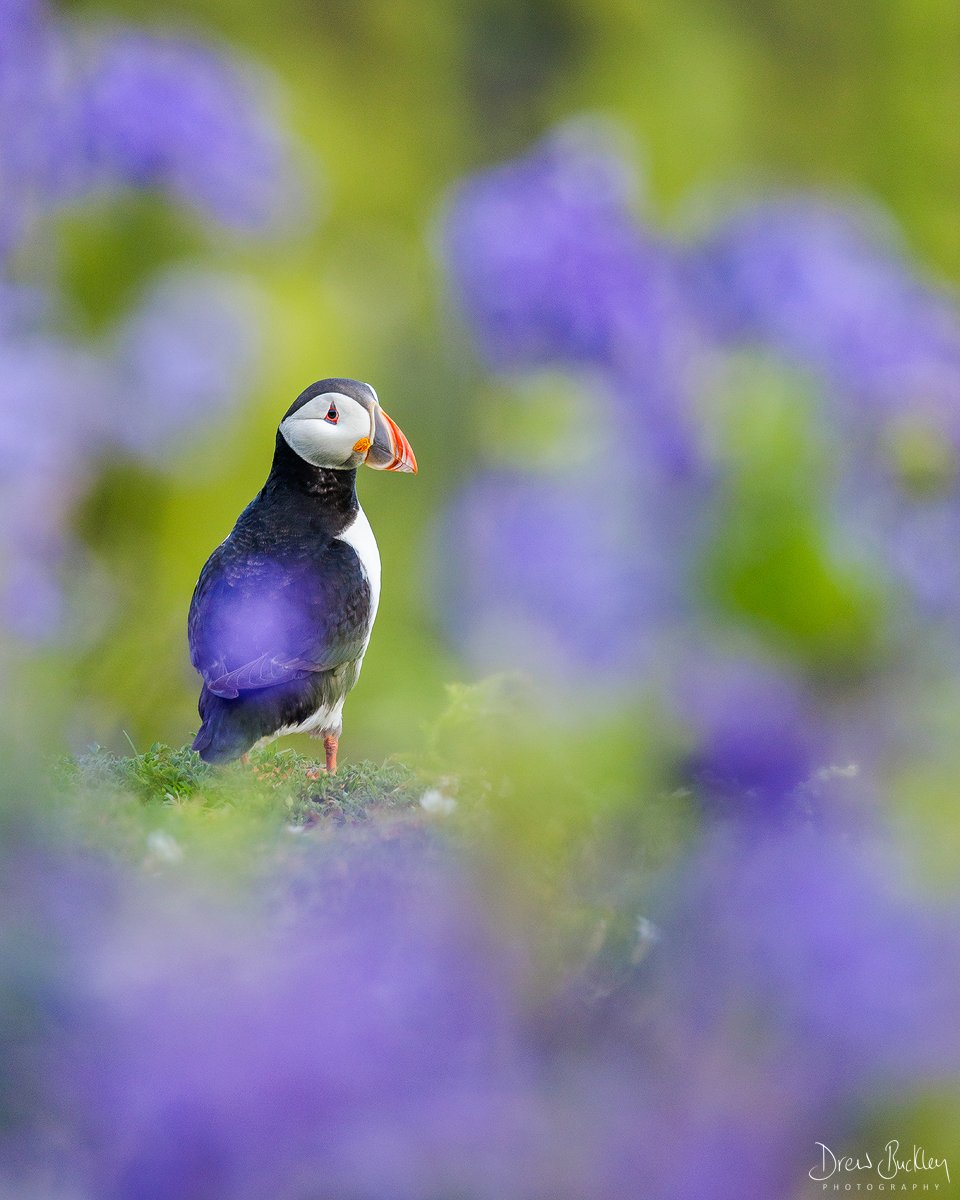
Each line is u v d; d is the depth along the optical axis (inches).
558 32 1801.2
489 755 136.9
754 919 127.7
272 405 866.8
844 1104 119.2
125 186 791.7
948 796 132.0
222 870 244.2
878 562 173.6
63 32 810.2
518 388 413.7
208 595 435.2
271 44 1505.9
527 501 268.5
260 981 123.8
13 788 170.4
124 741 455.8
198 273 811.4
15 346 666.8
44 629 436.8
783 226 430.6
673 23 1804.9
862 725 146.1
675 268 423.2
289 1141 114.7
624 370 382.0
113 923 140.3
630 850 136.4
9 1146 121.4
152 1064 117.3
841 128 1688.0
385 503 1000.2
